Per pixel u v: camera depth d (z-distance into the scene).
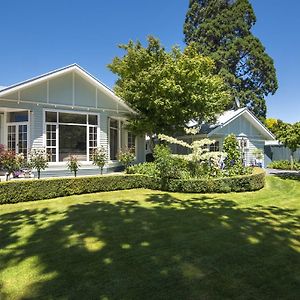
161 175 11.39
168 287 3.63
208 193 10.70
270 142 26.20
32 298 3.40
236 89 30.36
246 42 29.92
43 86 13.46
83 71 14.01
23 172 12.44
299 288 3.61
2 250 4.95
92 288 3.61
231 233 5.81
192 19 32.78
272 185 13.13
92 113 14.90
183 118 15.64
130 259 4.50
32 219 7.05
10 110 13.25
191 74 14.39
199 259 4.50
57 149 13.80
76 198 9.74
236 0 31.22
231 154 12.91
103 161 13.70
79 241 5.36
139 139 18.25
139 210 7.89
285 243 5.23
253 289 3.58
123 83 16.58
